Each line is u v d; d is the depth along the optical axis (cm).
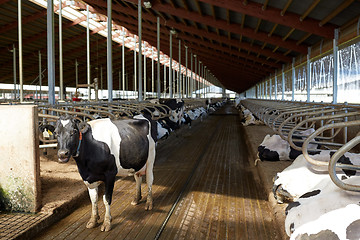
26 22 1499
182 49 2400
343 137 529
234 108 3244
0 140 293
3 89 2542
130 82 3916
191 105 1379
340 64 743
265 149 494
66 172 419
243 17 1009
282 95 1573
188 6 1203
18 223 270
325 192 225
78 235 269
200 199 365
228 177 467
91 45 2205
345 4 622
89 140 257
